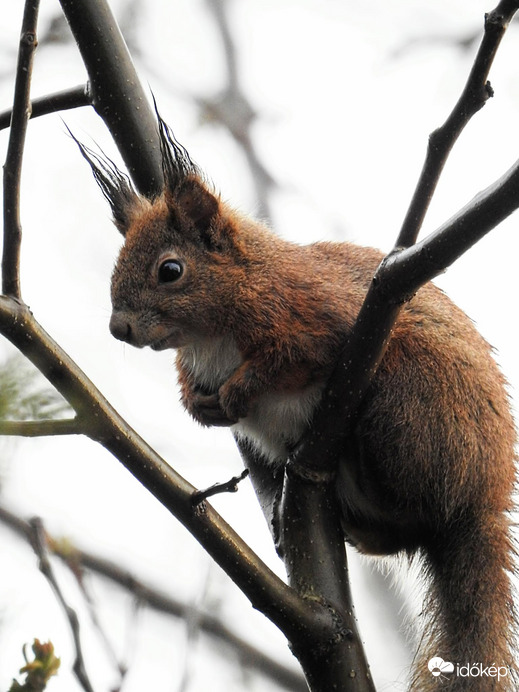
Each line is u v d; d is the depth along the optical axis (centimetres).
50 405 729
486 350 1173
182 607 1589
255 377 1097
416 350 1095
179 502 838
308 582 948
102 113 1198
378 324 914
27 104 798
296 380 1095
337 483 1098
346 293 1125
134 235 1188
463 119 856
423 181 884
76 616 852
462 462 1079
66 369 786
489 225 841
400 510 1102
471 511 1088
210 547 857
